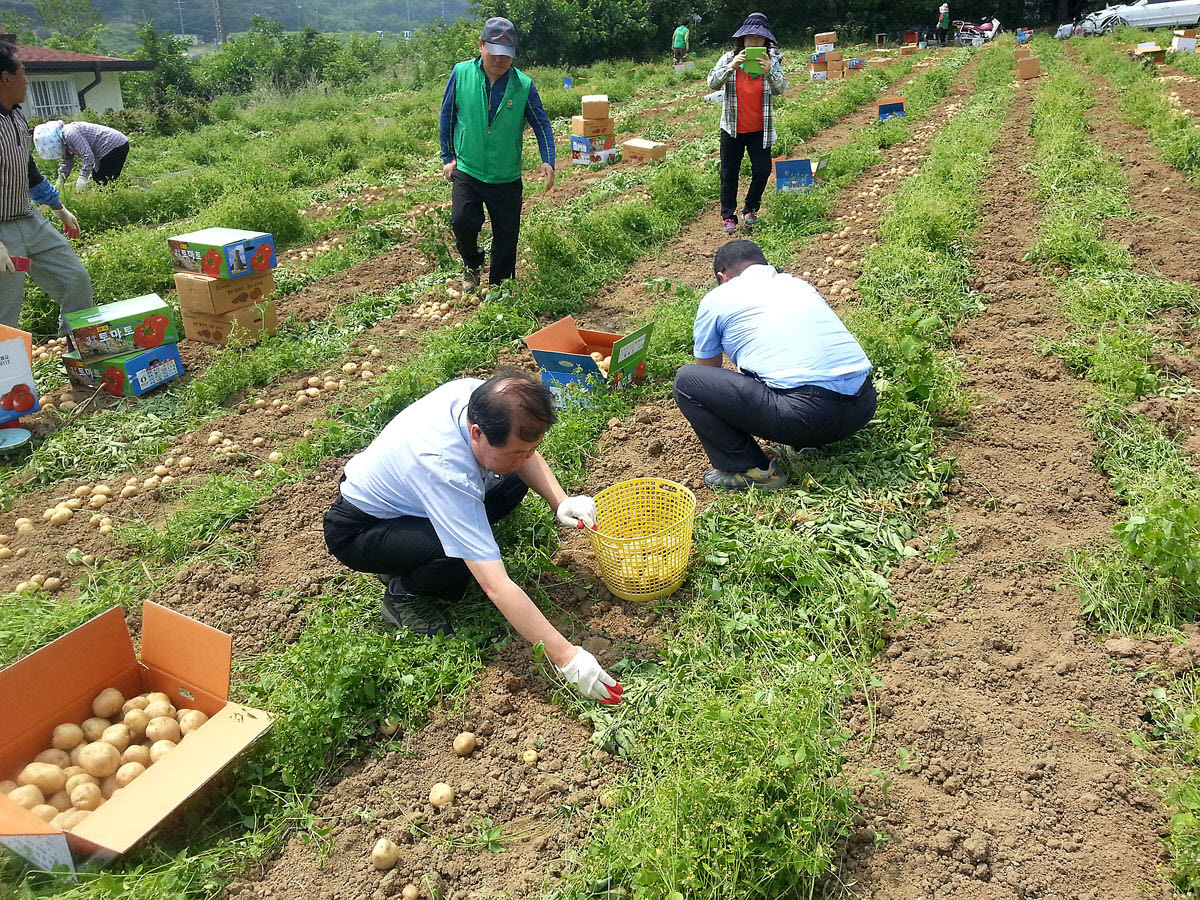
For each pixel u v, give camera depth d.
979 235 8.18
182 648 3.20
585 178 12.25
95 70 27.11
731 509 4.30
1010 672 3.38
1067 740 3.08
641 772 2.98
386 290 8.12
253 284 6.93
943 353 5.91
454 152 7.30
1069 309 6.35
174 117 21.89
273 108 23.84
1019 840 2.74
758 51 8.42
